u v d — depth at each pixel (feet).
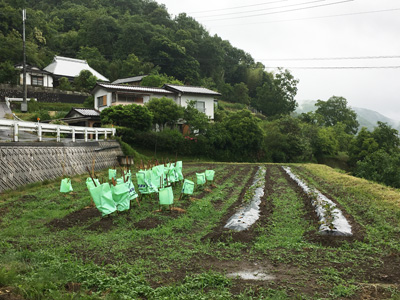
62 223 31.40
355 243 26.71
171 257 22.95
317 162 168.04
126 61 211.20
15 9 204.74
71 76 179.32
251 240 27.73
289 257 23.65
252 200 43.29
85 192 46.75
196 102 131.03
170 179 50.08
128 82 174.60
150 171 41.93
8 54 168.86
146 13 310.86
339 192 53.47
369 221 34.55
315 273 20.79
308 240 28.14
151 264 21.76
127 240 26.76
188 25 283.59
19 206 37.60
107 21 248.11
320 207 37.52
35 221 32.58
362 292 17.99
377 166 98.78
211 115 137.28
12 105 130.82
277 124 161.79
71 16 281.54
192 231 30.30
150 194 42.91
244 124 134.82
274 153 149.38
